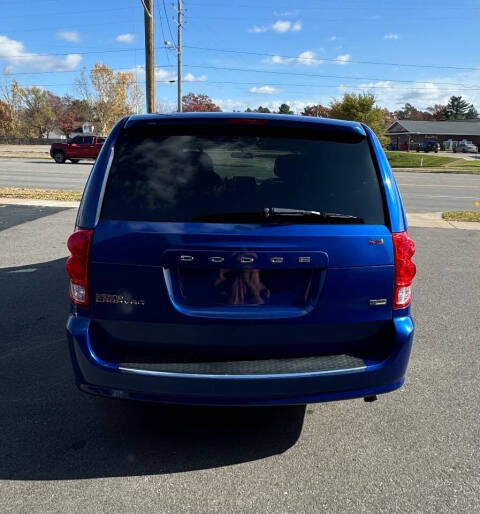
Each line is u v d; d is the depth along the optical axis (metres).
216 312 2.65
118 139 2.90
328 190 2.79
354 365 2.70
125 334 2.71
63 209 11.68
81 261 2.67
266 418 3.30
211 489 2.59
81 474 2.71
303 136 2.95
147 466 2.78
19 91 91.31
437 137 91.25
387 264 2.73
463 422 3.26
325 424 3.23
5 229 9.30
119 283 2.64
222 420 3.28
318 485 2.63
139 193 2.74
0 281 6.16
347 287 2.68
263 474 2.72
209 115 2.95
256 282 2.66
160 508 2.45
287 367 2.66
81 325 2.70
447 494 2.57
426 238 9.42
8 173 22.44
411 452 2.93
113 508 2.45
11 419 3.23
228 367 2.65
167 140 2.89
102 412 3.35
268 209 2.67
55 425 3.18
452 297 5.88
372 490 2.60
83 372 2.71
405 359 2.78
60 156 31.30
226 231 2.61
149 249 2.61
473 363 4.14
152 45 22.64
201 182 2.77
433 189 20.44
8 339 4.48
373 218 2.76
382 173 2.87
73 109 102.56
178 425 3.21
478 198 17.19
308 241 2.62
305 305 2.69
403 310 2.80
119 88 70.50
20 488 2.59
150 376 2.61
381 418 3.30
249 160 2.82
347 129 2.96
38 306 5.31
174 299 2.64
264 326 2.66
